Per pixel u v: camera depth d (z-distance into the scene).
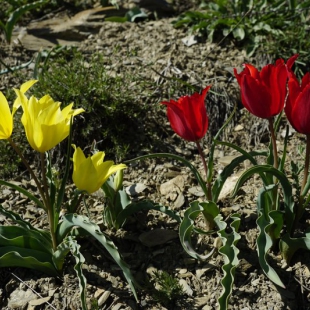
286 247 0.96
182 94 1.28
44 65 1.30
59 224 0.96
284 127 1.23
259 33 1.38
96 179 0.90
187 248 0.94
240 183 0.92
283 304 0.94
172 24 1.46
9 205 1.10
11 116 0.89
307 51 1.33
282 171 0.95
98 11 1.50
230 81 1.30
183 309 0.94
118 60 1.36
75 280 0.97
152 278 0.98
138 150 1.20
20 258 0.95
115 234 1.03
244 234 1.02
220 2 1.45
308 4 1.43
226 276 0.87
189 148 1.21
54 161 1.18
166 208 0.99
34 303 0.95
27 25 1.49
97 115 1.20
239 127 1.24
